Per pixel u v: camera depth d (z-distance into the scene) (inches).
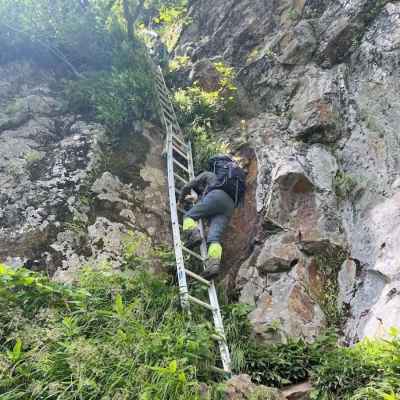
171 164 237.0
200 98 291.1
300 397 149.7
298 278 191.8
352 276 192.7
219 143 264.7
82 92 259.8
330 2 298.0
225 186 209.8
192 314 173.8
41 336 138.3
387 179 210.4
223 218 204.7
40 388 122.2
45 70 279.0
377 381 139.9
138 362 137.4
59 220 195.2
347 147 235.3
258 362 162.4
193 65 321.7
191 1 383.6
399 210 194.2
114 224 204.2
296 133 249.3
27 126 237.1
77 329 141.3
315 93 259.3
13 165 211.8
